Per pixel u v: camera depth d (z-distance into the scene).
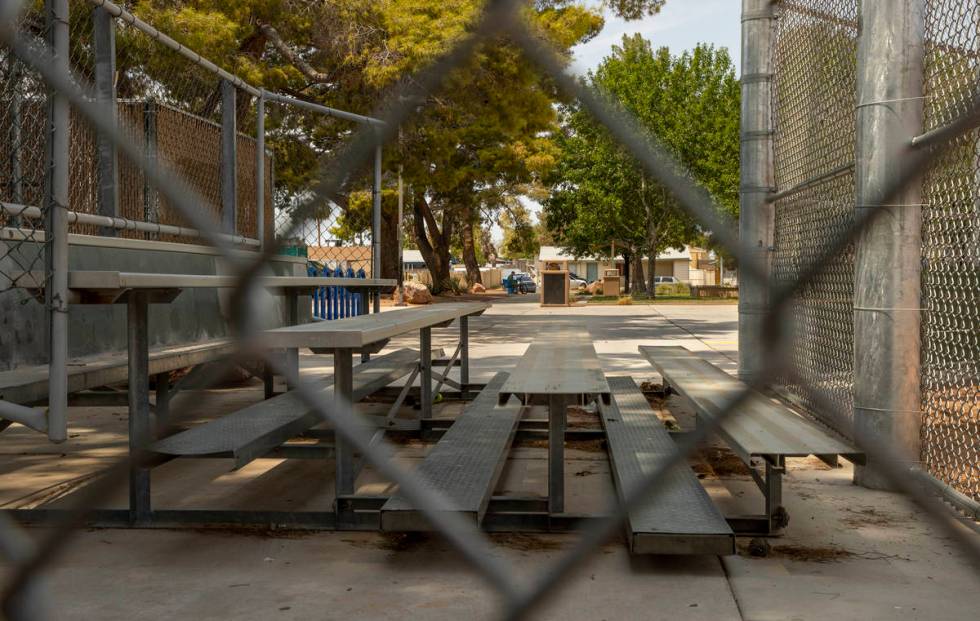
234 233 7.73
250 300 1.89
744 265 1.60
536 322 20.41
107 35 5.18
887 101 4.22
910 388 4.29
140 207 6.48
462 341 7.98
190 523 3.93
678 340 14.41
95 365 4.59
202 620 2.83
